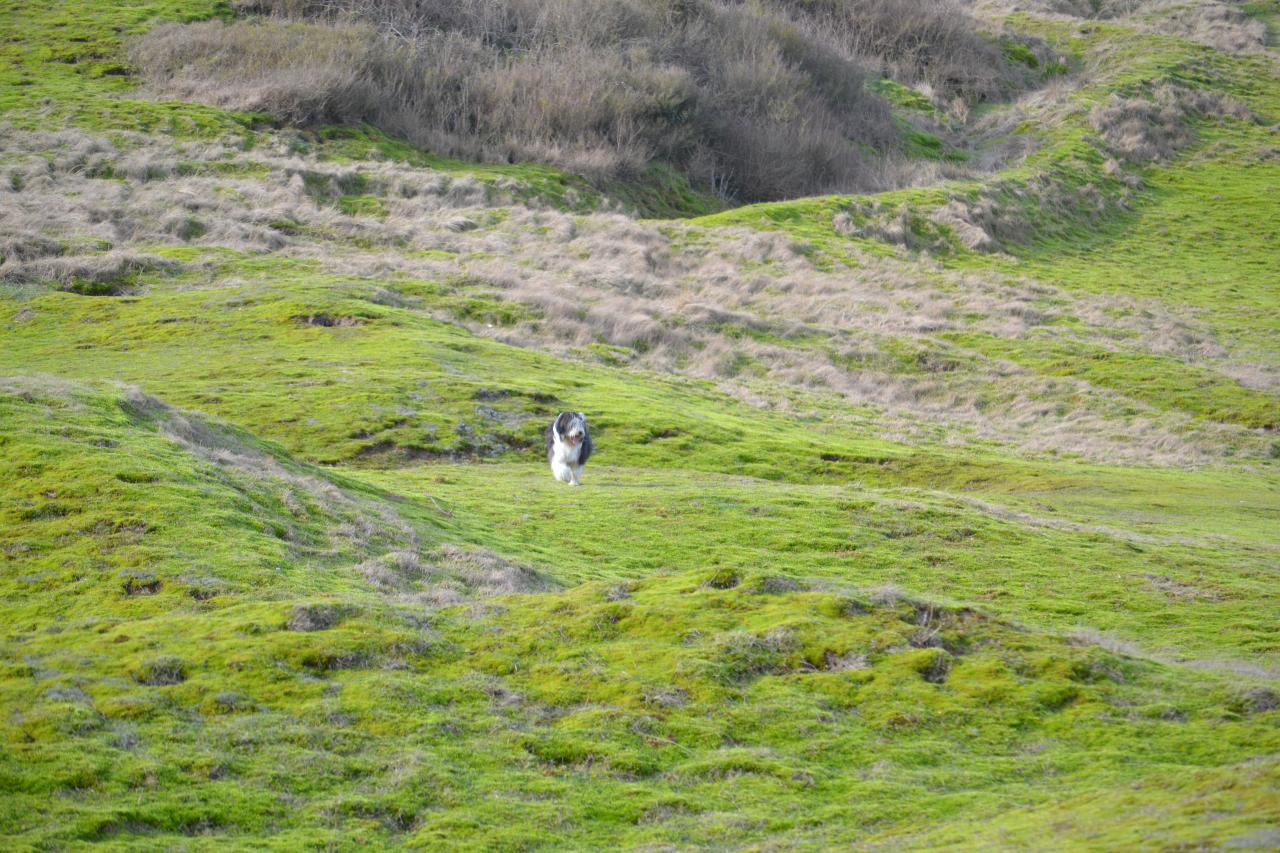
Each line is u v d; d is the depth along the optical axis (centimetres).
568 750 1130
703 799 1058
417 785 1049
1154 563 2223
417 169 6191
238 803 995
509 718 1189
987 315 5162
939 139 8412
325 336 3788
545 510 2384
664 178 7225
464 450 2994
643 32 8362
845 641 1353
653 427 3297
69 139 5606
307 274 4484
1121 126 8381
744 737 1178
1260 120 8775
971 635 1410
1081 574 2117
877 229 6272
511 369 3703
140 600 1416
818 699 1252
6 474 1692
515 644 1362
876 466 3272
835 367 4488
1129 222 7175
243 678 1205
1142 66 9425
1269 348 5081
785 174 7506
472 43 7862
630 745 1142
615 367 4081
